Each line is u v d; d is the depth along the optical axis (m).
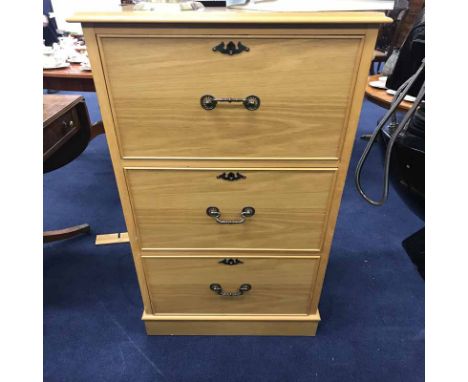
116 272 1.28
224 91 0.59
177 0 0.81
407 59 1.14
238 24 0.52
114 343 1.02
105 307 1.14
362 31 0.53
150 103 0.60
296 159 0.66
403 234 1.47
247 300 0.94
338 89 0.58
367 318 1.10
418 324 1.08
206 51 0.55
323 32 0.53
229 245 0.81
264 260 0.84
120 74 0.57
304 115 0.61
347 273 1.27
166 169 0.68
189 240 0.80
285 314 0.98
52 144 0.96
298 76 0.57
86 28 0.53
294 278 0.88
